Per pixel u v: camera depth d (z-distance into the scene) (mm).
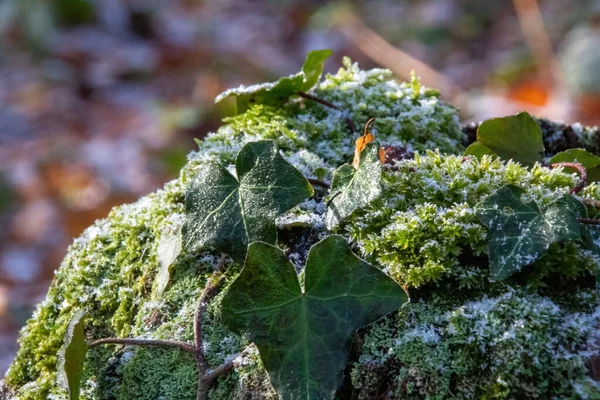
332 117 607
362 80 630
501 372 473
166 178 1591
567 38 1917
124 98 1946
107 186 1549
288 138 583
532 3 2045
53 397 533
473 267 500
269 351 486
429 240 501
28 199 1533
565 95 1634
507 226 494
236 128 599
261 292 488
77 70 2066
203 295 520
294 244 528
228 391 500
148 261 549
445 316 490
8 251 1396
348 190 517
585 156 541
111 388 521
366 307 486
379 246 505
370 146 515
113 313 549
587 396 464
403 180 521
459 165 524
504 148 556
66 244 1430
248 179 517
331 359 484
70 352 503
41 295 1276
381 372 486
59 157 1637
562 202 495
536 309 481
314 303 488
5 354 1090
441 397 477
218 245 511
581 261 492
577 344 474
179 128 1760
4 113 1843
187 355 513
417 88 620
